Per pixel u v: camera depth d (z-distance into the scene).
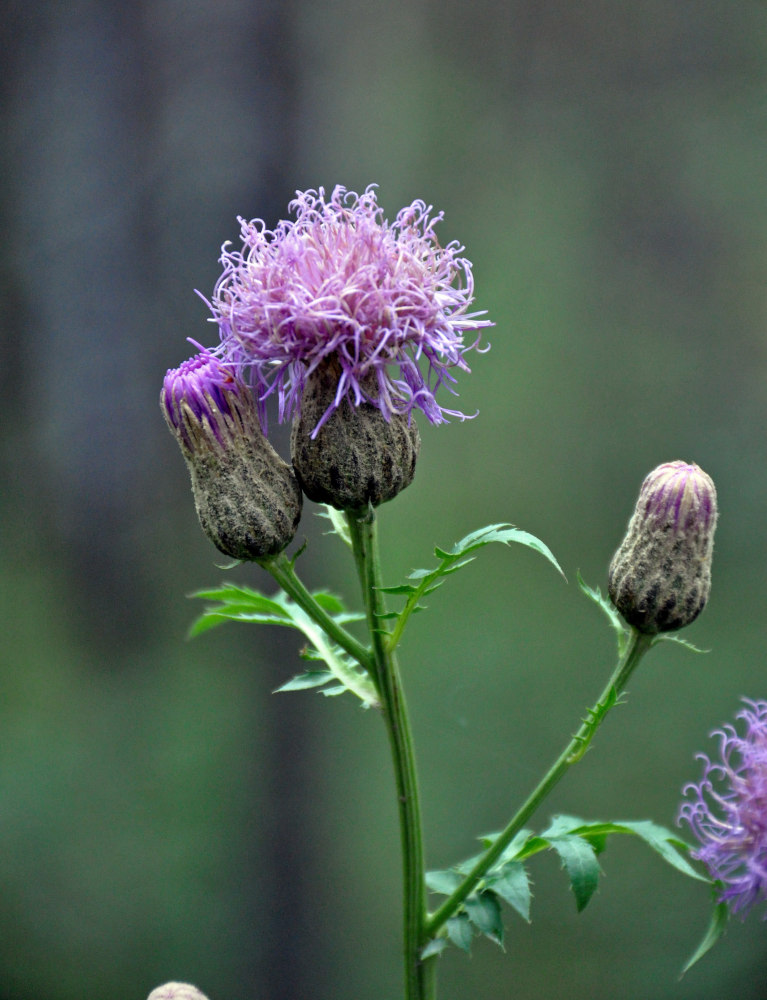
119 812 10.39
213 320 3.30
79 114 10.98
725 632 12.17
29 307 11.22
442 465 13.73
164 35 10.53
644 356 14.80
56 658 11.52
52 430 11.44
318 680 3.33
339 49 14.71
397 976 9.73
